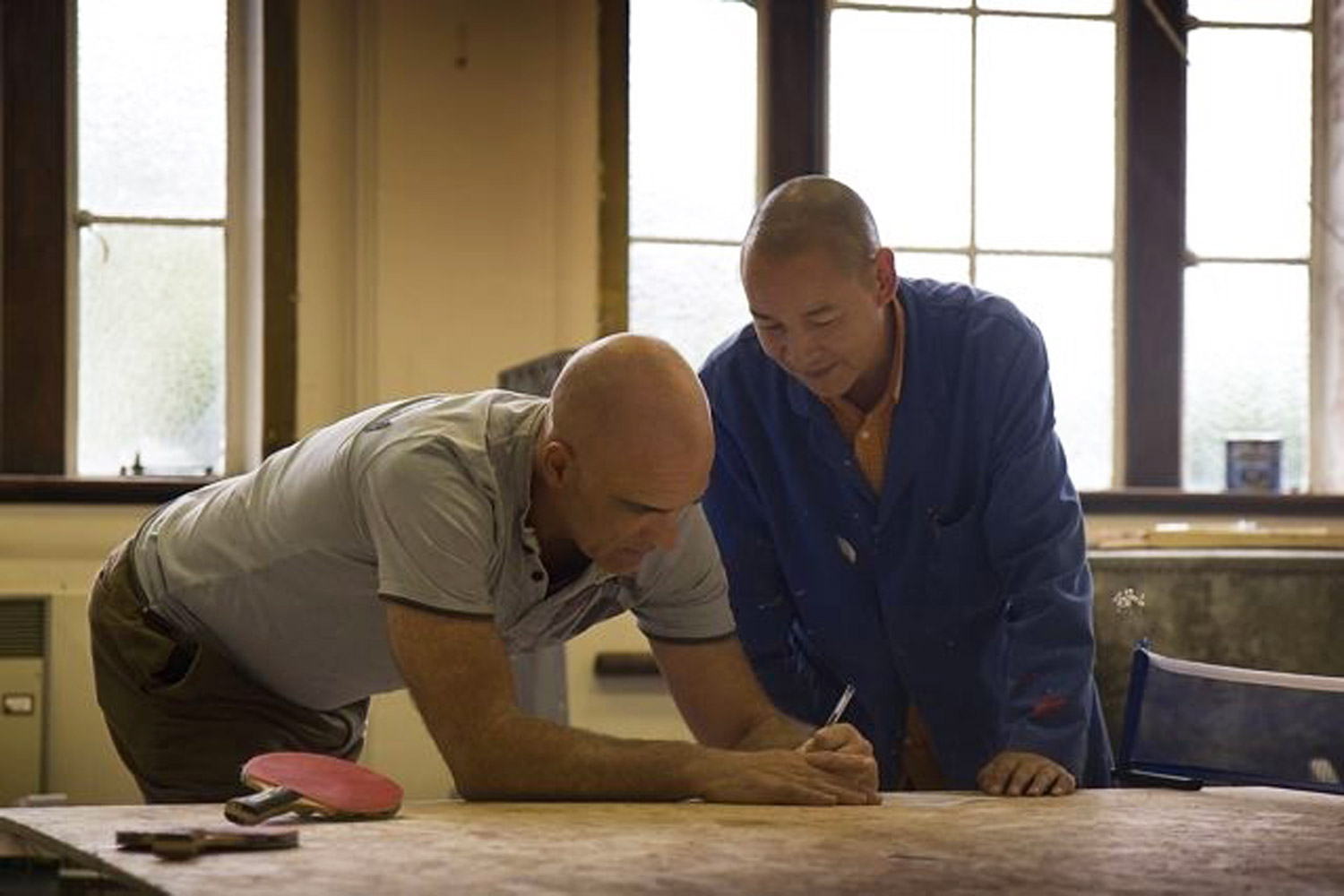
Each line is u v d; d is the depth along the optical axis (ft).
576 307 22.89
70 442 22.99
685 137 23.86
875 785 11.43
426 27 22.48
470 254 22.59
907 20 24.43
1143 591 18.35
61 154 22.85
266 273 22.48
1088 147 24.79
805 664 14.98
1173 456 24.76
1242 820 10.98
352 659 12.82
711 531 12.71
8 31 22.76
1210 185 25.03
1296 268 25.16
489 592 11.53
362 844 9.28
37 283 22.81
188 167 23.24
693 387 11.20
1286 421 25.12
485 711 11.05
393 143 22.40
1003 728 14.29
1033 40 24.68
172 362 23.20
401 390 22.41
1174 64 24.81
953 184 24.53
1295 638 18.52
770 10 24.00
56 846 9.33
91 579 21.93
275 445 22.47
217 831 9.12
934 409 13.80
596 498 11.14
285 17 22.47
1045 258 24.70
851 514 14.16
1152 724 12.96
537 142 22.79
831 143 24.29
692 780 11.16
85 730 21.85
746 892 8.21
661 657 12.76
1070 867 9.11
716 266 23.93
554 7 22.80
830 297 12.70
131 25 23.13
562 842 9.43
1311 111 25.11
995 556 13.62
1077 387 24.72
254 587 12.55
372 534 11.32
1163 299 24.76
